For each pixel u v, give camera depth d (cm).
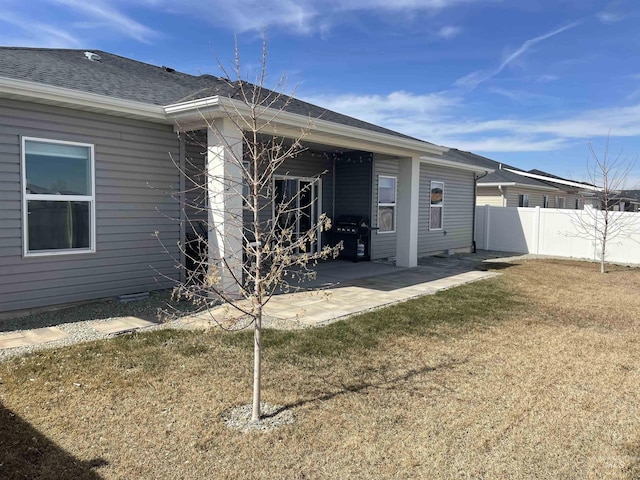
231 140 679
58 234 634
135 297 704
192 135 786
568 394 395
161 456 285
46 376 402
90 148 657
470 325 619
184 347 489
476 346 527
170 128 750
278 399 373
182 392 379
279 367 443
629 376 441
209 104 628
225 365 443
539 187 2166
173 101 738
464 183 1614
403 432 322
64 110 623
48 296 624
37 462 274
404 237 1155
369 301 745
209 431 317
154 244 744
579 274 1113
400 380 420
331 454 293
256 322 341
